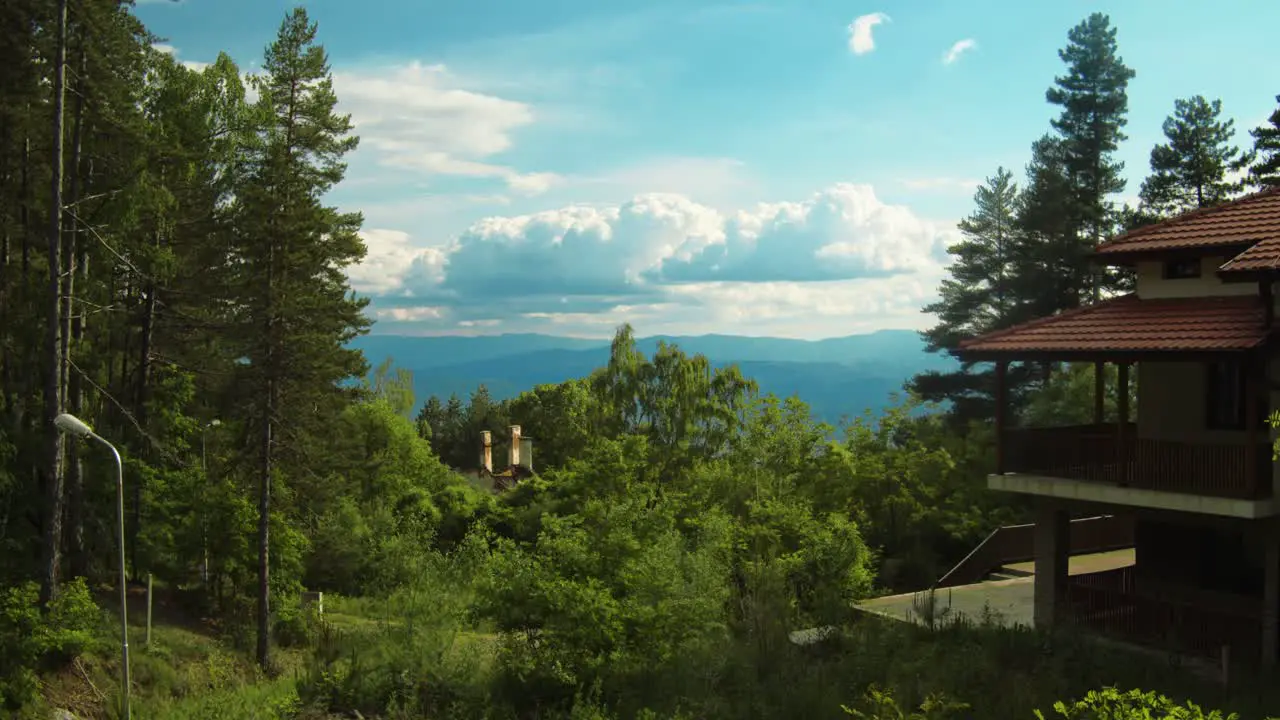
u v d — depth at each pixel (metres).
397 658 20.98
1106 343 17.97
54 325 23.50
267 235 29.23
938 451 34.97
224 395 32.03
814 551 24.97
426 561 38.97
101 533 31.28
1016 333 20.08
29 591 23.14
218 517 30.33
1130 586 20.67
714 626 21.25
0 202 28.78
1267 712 14.11
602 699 18.75
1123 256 20.23
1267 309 16.23
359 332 34.34
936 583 26.66
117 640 25.12
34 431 29.20
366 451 46.03
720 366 49.47
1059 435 19.48
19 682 20.83
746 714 16.56
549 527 22.70
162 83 37.38
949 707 14.46
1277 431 16.59
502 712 18.64
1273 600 16.62
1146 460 17.64
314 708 19.97
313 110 30.08
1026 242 48.62
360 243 32.22
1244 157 45.16
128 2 30.45
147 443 31.97
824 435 36.00
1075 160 47.94
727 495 35.06
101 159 29.84
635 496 30.95
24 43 27.06
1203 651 17.41
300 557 33.84
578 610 19.08
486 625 28.17
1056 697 15.32
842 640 20.05
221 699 22.16
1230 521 17.20
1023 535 28.53
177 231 33.25
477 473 66.81
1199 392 19.08
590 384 53.25
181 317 33.25
